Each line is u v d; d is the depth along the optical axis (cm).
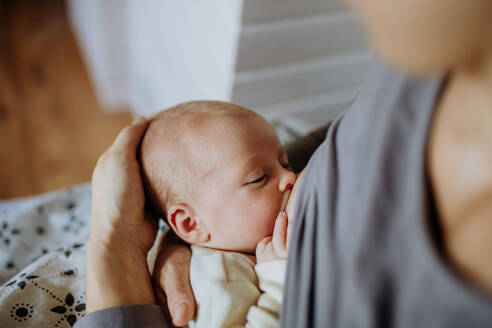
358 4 31
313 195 50
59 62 282
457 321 32
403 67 31
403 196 38
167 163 73
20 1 345
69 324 70
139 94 239
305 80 157
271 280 63
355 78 171
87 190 103
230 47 136
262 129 76
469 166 35
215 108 77
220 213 73
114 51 230
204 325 61
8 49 291
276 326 57
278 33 138
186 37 167
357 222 41
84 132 230
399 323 38
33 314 70
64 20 327
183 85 180
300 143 84
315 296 47
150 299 63
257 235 74
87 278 63
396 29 28
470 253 33
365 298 39
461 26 27
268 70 146
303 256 49
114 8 214
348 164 45
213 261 67
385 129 40
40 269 76
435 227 37
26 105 244
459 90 36
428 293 34
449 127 37
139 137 77
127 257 65
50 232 94
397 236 38
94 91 261
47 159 210
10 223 93
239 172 72
